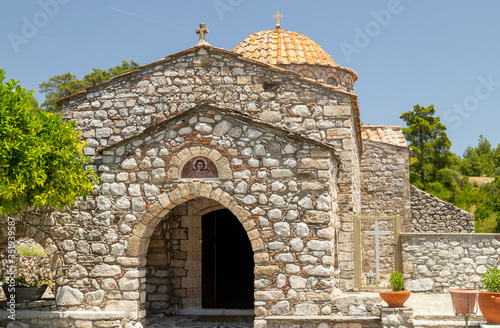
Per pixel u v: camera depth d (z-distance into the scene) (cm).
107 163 1200
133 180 1184
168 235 1484
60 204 1125
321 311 1086
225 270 1509
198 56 1388
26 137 1004
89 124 1405
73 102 1419
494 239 1375
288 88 1362
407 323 1017
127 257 1169
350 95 1349
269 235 1116
